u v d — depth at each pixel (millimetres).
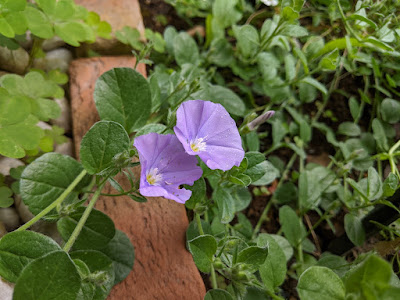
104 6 181
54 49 170
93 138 114
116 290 122
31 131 133
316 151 197
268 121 191
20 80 147
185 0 202
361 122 205
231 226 161
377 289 87
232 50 194
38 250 103
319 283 103
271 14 210
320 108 199
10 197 135
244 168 126
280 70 200
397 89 207
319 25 213
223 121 118
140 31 180
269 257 126
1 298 106
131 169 140
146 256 129
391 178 135
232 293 136
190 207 132
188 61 181
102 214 120
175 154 112
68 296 95
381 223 150
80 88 158
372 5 173
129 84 136
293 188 179
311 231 175
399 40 182
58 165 123
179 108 111
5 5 140
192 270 129
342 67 212
